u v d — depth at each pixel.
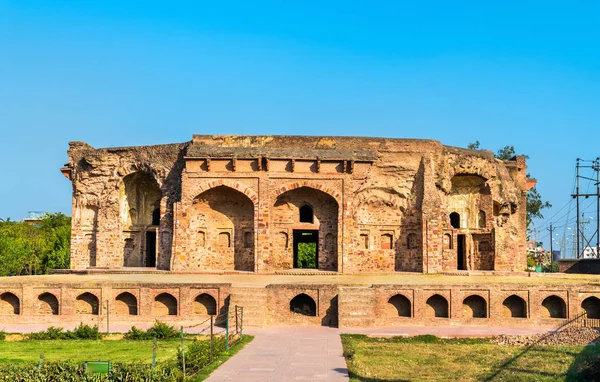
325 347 24.66
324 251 41.47
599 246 57.31
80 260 45.38
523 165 51.22
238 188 40.53
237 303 30.62
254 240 39.97
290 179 40.53
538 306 31.86
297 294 31.06
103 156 44.88
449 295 31.66
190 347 23.22
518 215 50.91
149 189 45.97
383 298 31.34
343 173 40.50
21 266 64.38
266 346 24.81
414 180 42.81
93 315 32.03
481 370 21.05
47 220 85.94
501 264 45.81
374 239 42.59
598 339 27.31
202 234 42.22
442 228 41.97
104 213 44.84
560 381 19.42
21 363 20.03
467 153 45.09
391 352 24.34
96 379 17.53
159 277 37.38
